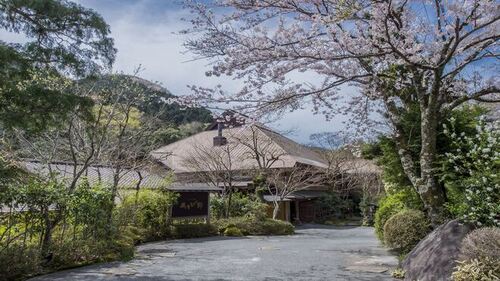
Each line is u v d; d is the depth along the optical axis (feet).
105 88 38.01
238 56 20.33
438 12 19.17
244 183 70.44
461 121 26.61
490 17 17.39
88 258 26.68
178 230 48.39
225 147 75.25
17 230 23.99
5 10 22.30
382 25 18.20
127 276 22.40
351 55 18.88
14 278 21.24
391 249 31.37
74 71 24.54
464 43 21.49
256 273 23.03
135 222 43.37
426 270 18.67
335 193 88.12
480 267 15.39
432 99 23.97
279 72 20.65
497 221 18.22
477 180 19.63
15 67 22.63
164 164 73.61
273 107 21.97
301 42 19.66
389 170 32.73
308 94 21.24
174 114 103.81
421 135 26.53
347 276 21.65
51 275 22.56
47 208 24.64
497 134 20.83
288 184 67.97
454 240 18.80
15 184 23.58
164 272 23.57
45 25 23.32
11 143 37.11
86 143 37.17
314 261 27.20
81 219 27.14
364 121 31.73
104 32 24.34
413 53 19.10
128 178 57.41
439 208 24.22
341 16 16.17
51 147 40.01
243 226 54.44
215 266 25.68
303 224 82.43
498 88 23.76
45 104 22.88
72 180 31.14
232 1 20.58
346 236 52.29
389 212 33.14
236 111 21.59
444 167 23.47
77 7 23.32
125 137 44.32
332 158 83.71
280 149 77.20
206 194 54.49
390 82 25.55
